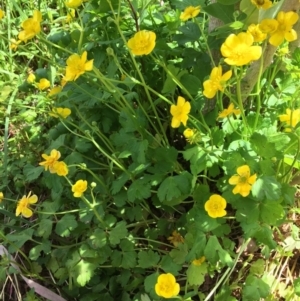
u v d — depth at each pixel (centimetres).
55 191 37
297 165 35
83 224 37
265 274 36
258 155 32
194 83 35
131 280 36
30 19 34
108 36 40
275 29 28
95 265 35
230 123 33
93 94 38
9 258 38
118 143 36
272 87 38
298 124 31
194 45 39
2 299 40
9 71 54
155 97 40
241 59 27
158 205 37
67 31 44
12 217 40
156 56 37
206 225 32
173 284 30
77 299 37
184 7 39
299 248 37
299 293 33
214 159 33
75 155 38
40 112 47
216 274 37
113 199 37
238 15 31
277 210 31
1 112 48
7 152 46
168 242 38
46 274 40
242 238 37
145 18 41
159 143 36
